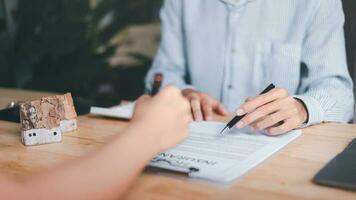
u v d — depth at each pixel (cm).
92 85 224
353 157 63
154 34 217
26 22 221
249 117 79
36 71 227
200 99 102
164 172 60
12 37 225
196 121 89
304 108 88
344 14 130
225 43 142
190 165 61
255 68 139
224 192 53
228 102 143
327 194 52
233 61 141
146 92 146
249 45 139
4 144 77
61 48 220
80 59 222
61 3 216
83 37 218
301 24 133
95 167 48
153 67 157
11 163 66
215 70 144
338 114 104
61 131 80
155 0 213
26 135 75
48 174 48
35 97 122
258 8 138
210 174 58
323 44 127
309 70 128
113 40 219
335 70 121
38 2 218
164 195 53
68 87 219
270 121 79
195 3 146
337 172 57
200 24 145
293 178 57
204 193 53
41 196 45
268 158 65
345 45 129
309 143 74
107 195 47
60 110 82
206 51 145
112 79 225
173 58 151
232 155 66
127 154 50
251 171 60
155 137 52
